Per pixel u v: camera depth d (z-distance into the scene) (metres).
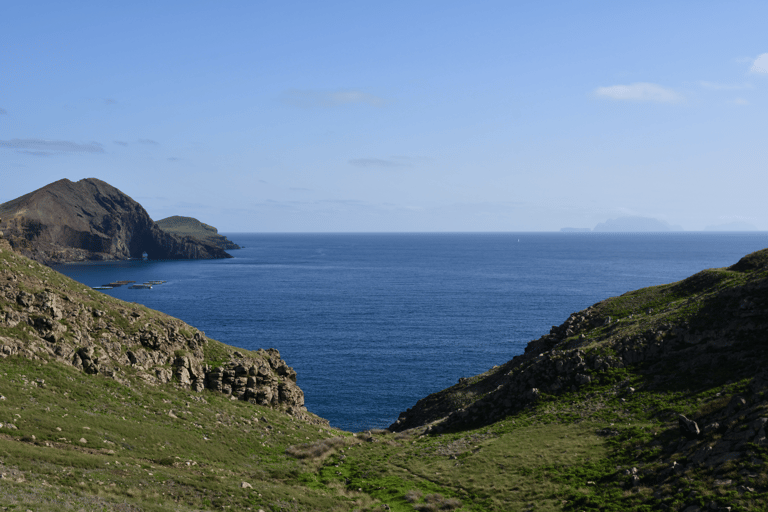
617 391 53.53
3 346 43.25
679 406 45.28
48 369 44.62
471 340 160.00
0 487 23.08
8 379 40.12
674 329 58.56
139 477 32.03
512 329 176.75
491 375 84.81
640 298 81.88
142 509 26.27
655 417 45.19
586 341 68.75
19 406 37.19
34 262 58.88
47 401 40.03
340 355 141.25
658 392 50.22
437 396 85.31
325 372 124.75
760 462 29.89
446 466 44.88
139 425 43.03
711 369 50.31
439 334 168.88
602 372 58.03
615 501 32.50
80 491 26.39
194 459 40.59
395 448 54.12
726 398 40.66
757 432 32.50
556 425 50.41
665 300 77.00
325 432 62.22
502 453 45.47
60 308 52.34
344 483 42.44
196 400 54.44
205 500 31.08
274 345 152.75
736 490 28.61
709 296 61.47
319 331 173.38
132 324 58.31
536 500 35.41
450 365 131.62
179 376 56.88
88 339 52.00
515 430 51.84
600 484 35.91
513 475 40.41
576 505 33.31
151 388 51.81
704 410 40.69
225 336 164.12
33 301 50.09
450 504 35.84
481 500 36.72
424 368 128.75
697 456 33.78
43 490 24.44
